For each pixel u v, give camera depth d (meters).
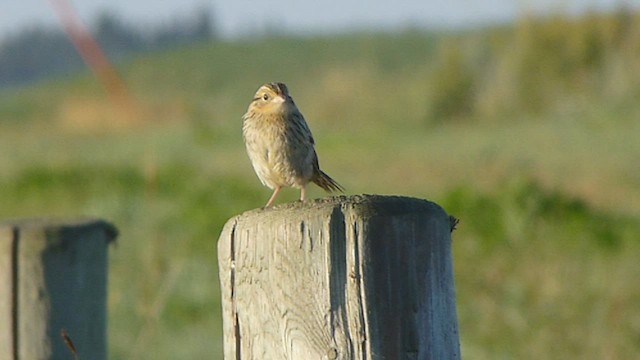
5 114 53.03
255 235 4.05
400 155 24.34
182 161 24.84
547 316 10.27
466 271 11.98
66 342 5.24
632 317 10.14
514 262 12.24
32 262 5.69
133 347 9.65
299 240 3.91
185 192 18.20
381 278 3.86
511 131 26.89
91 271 5.83
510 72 31.92
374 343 3.85
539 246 13.02
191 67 62.44
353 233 3.86
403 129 31.34
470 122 32.06
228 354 4.22
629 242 13.43
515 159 21.98
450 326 3.92
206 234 14.27
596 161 21.22
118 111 44.28
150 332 9.62
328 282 3.88
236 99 52.28
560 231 13.69
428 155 23.88
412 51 59.38
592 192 18.53
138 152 28.55
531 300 10.78
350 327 3.87
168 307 10.89
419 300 3.87
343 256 3.87
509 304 10.71
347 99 36.62
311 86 42.75
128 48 110.88
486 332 10.17
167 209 15.50
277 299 3.98
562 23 31.08
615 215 15.61
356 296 3.86
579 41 30.62
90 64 47.47
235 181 20.09
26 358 5.69
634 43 29.50
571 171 20.34
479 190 15.47
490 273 11.83
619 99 28.03
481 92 33.28
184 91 57.38
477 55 33.81
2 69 96.81
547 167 20.83
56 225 5.74
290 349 3.96
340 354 3.87
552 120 28.56
